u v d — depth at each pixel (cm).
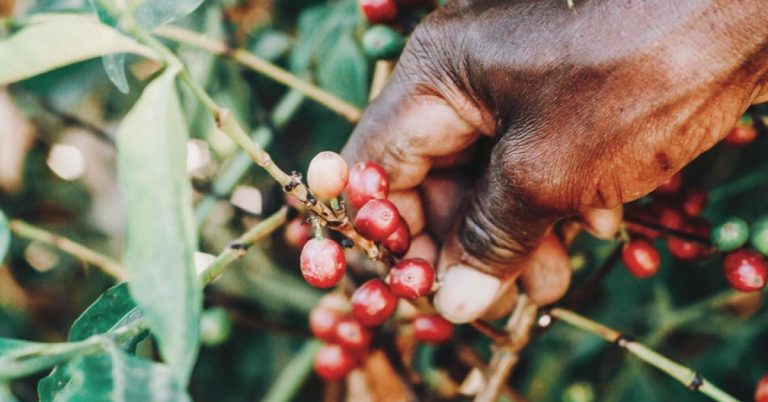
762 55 32
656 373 59
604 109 33
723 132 33
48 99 53
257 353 62
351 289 48
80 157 56
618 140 33
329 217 33
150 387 29
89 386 29
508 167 35
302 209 39
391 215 35
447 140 38
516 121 35
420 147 38
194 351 27
